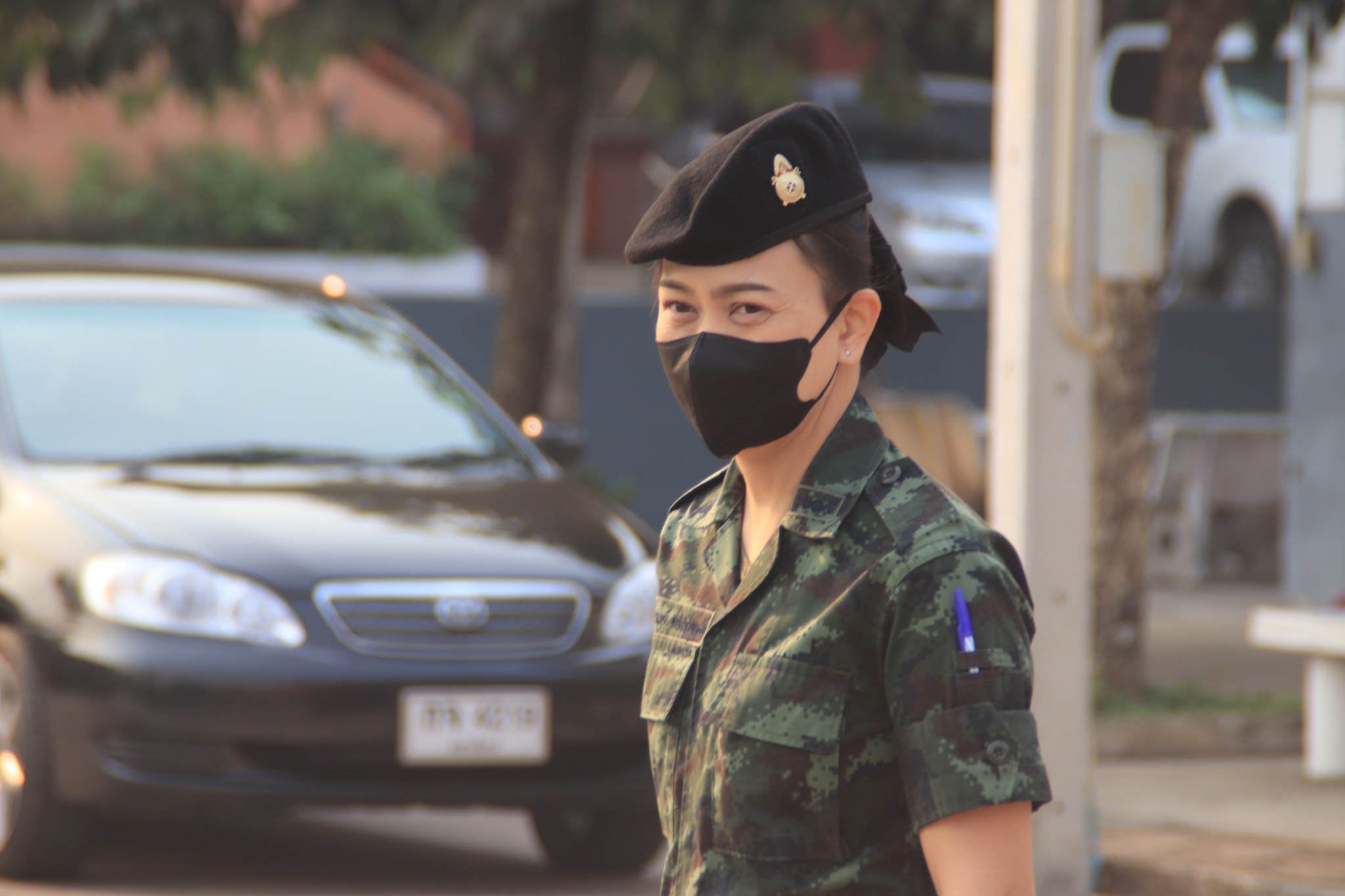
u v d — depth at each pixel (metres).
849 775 5.20
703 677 5.48
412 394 21.34
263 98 32.31
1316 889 15.54
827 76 72.06
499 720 16.89
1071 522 16.47
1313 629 21.69
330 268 59.47
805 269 5.44
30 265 21.92
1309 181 30.16
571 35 31.14
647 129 77.81
